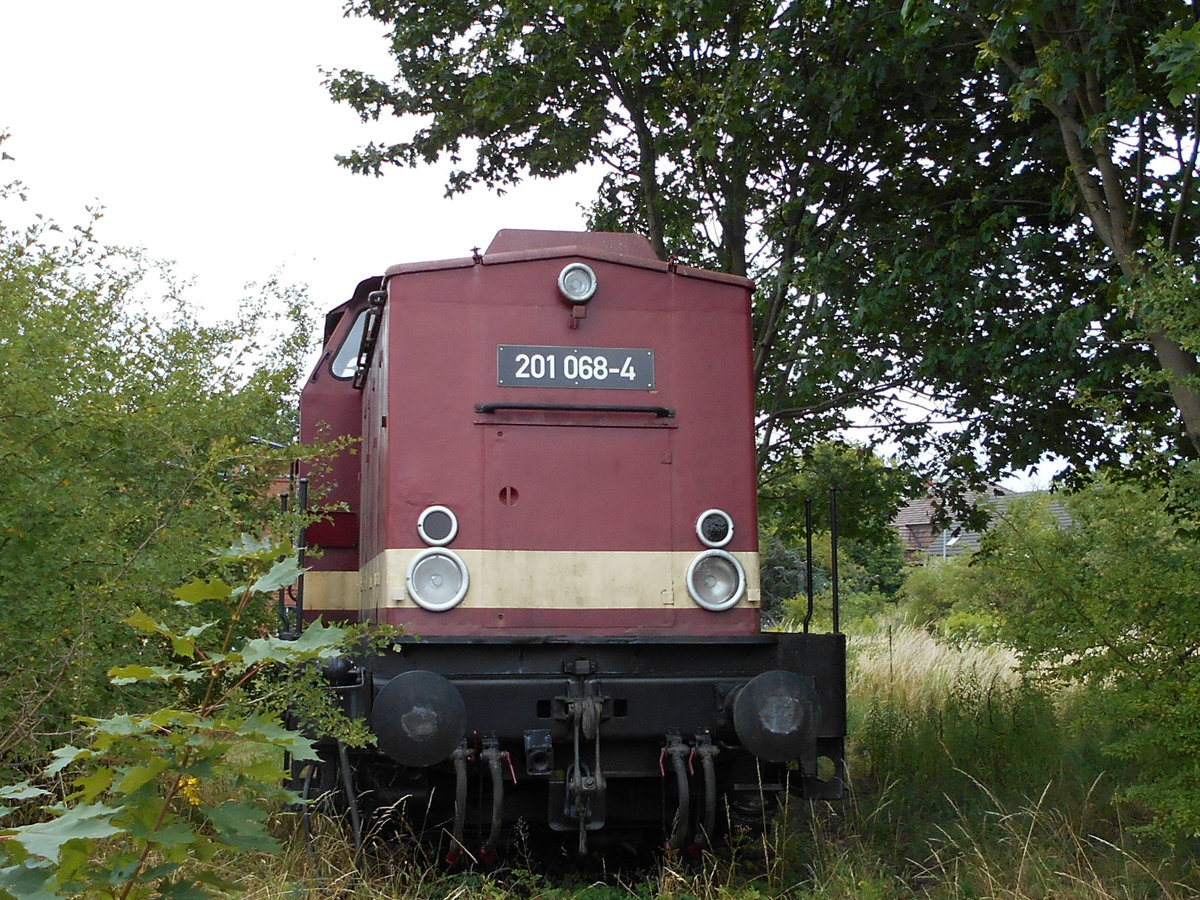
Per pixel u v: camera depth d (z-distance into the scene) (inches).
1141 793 221.8
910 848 270.4
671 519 258.1
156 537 226.1
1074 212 321.1
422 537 248.4
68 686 207.9
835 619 258.2
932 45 354.9
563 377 259.8
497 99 455.2
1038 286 361.1
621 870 259.4
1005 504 278.2
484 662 239.8
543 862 262.1
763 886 236.8
